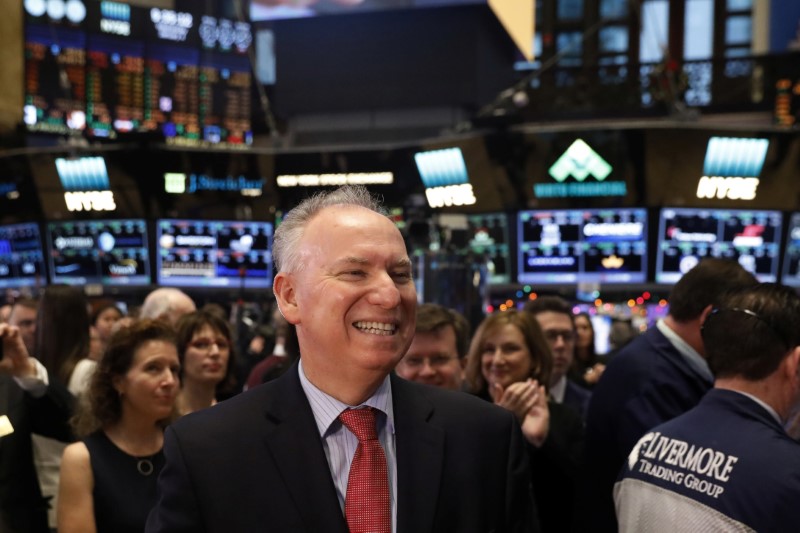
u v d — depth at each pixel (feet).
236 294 51.19
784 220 45.75
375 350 5.62
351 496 5.70
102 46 56.54
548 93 61.87
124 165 49.83
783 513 6.33
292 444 5.75
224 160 50.06
